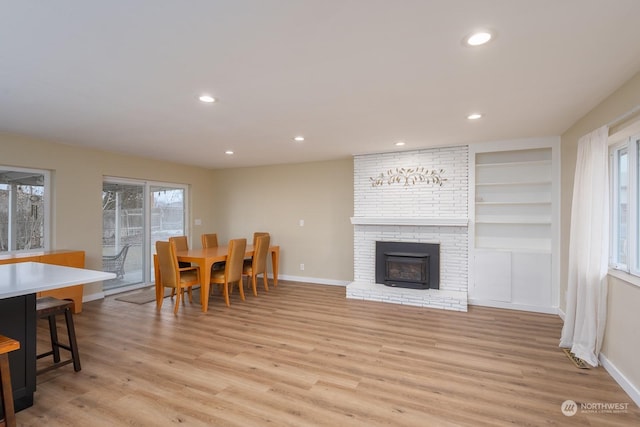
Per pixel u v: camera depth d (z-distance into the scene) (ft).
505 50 6.65
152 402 7.61
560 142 13.92
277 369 9.20
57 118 11.31
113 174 17.60
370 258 17.79
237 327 12.57
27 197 14.65
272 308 15.10
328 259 20.20
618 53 6.74
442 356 10.04
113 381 8.54
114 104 9.86
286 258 21.45
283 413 7.20
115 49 6.58
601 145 8.97
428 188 16.57
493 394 7.95
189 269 16.15
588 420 6.94
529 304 14.64
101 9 5.24
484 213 16.19
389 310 14.74
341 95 9.14
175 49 6.59
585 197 9.88
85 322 13.17
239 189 22.99
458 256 15.94
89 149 16.48
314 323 13.02
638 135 8.52
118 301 16.39
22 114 10.85
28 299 7.50
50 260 13.80
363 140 14.70
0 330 7.04
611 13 5.38
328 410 7.30
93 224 16.65
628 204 8.73
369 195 17.88
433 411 7.27
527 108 10.24
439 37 6.17
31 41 6.24
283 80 8.14
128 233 18.93
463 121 11.71
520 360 9.77
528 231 15.51
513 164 15.08
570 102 9.68
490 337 11.56
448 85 8.46
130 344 10.93
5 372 6.16
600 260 9.22
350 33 6.02
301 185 20.97
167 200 21.20
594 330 9.44
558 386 8.30
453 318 13.61
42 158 14.70
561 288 13.78
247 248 19.01
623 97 8.32
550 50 6.64
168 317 13.79
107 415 7.11
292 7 5.21
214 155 18.45
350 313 14.33
